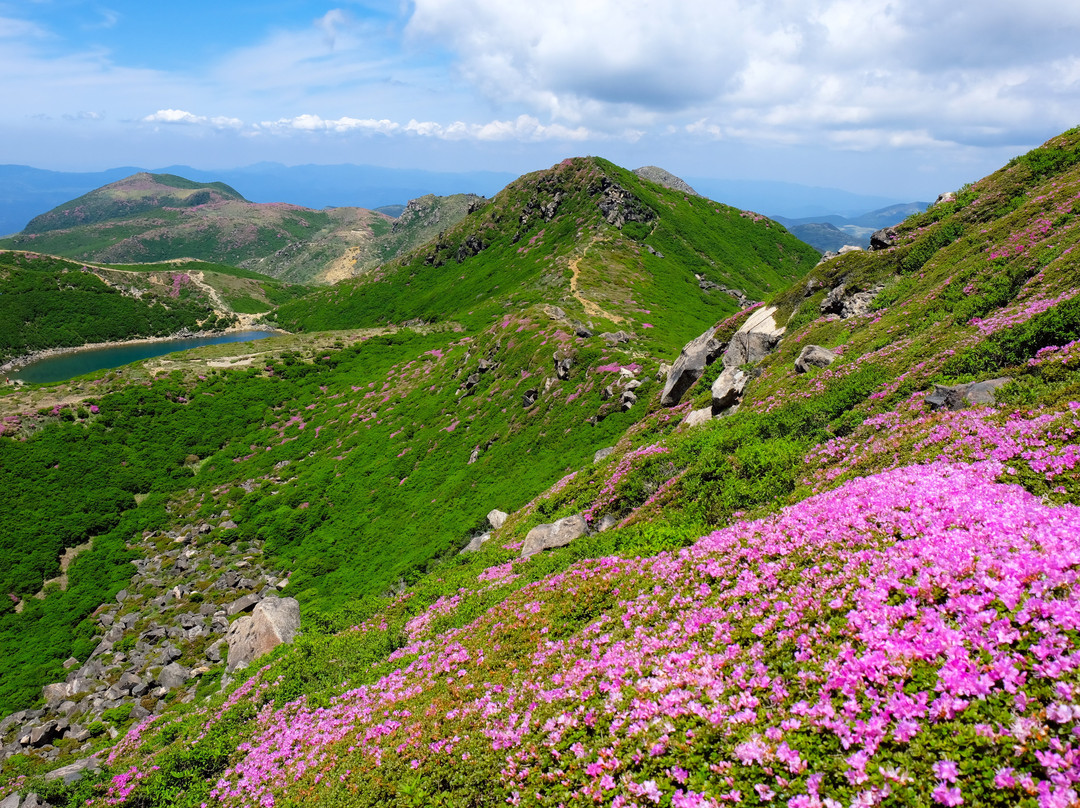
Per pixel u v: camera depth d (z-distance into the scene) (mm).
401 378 108000
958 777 5078
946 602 6828
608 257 146875
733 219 198125
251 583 63562
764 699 7133
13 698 48562
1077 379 14227
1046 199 31734
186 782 17359
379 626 22812
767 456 18641
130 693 45969
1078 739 4832
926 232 40781
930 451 13352
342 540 65625
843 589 8172
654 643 9945
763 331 45188
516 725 9828
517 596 16781
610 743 7809
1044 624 5789
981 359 18750
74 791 19250
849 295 40188
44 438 94812
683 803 6098
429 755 10523
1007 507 8609
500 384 78500
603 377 61844
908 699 5801
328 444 95438
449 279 196875
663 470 25922
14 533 75375
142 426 104000
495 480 58125
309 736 15414
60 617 61594
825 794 5480
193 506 87000
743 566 11008
